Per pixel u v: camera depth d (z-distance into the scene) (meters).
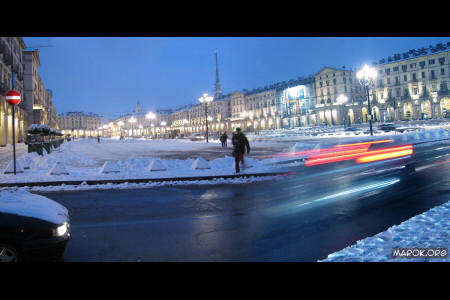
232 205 6.50
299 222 5.05
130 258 3.62
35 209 3.43
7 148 33.12
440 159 13.36
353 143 26.41
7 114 38.38
